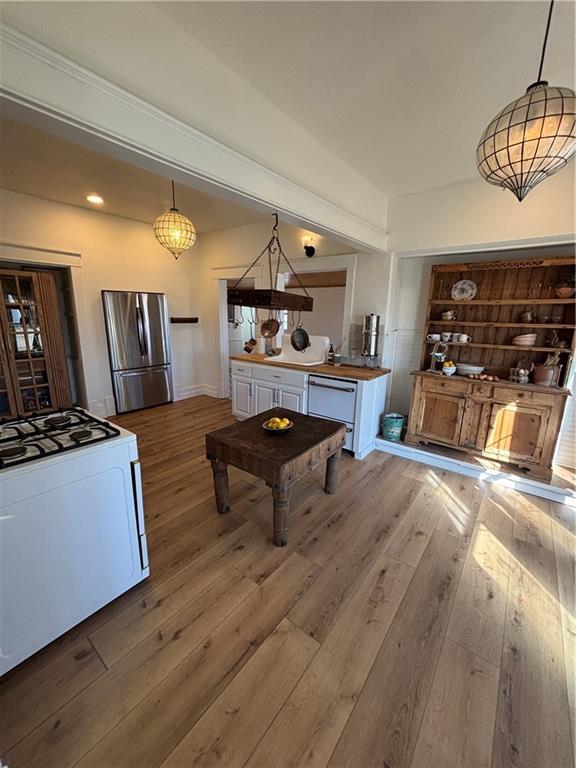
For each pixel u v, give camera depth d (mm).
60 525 1391
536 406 2768
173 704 1232
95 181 3006
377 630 1541
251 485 2803
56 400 3988
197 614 1603
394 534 2217
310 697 1265
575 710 1238
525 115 1104
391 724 1186
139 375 4770
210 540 2121
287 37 1455
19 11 979
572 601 1723
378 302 3588
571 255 2785
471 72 1658
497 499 2656
